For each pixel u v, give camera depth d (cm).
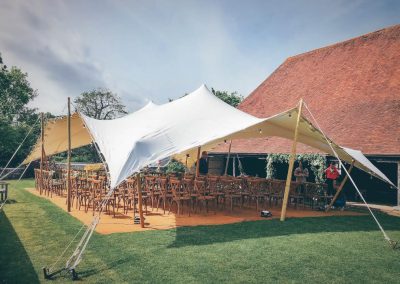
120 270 513
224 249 638
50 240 668
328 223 945
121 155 755
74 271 480
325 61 2148
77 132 1481
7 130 2953
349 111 1667
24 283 458
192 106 1061
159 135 820
